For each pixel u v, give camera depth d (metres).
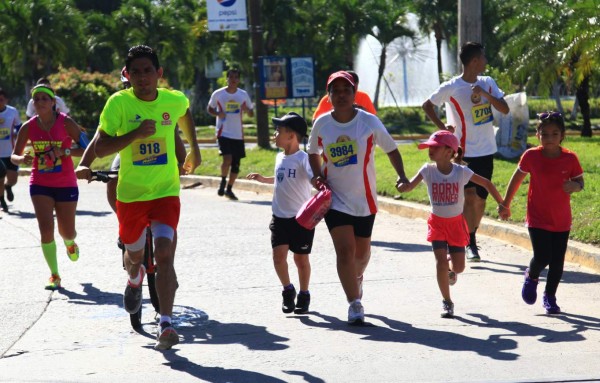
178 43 70.44
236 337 9.13
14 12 66.56
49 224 11.82
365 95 12.77
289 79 29.41
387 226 16.38
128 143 8.30
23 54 67.81
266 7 68.31
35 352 8.81
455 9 73.06
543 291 10.86
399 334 9.04
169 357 8.42
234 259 13.52
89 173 8.79
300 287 10.23
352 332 9.19
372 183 9.54
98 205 20.80
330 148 9.41
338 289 11.34
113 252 14.43
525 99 23.70
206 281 12.00
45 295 11.45
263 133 31.14
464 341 8.67
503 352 8.22
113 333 9.51
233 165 21.95
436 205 9.91
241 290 11.41
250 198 21.98
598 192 15.44
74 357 8.55
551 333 8.89
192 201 21.39
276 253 10.07
